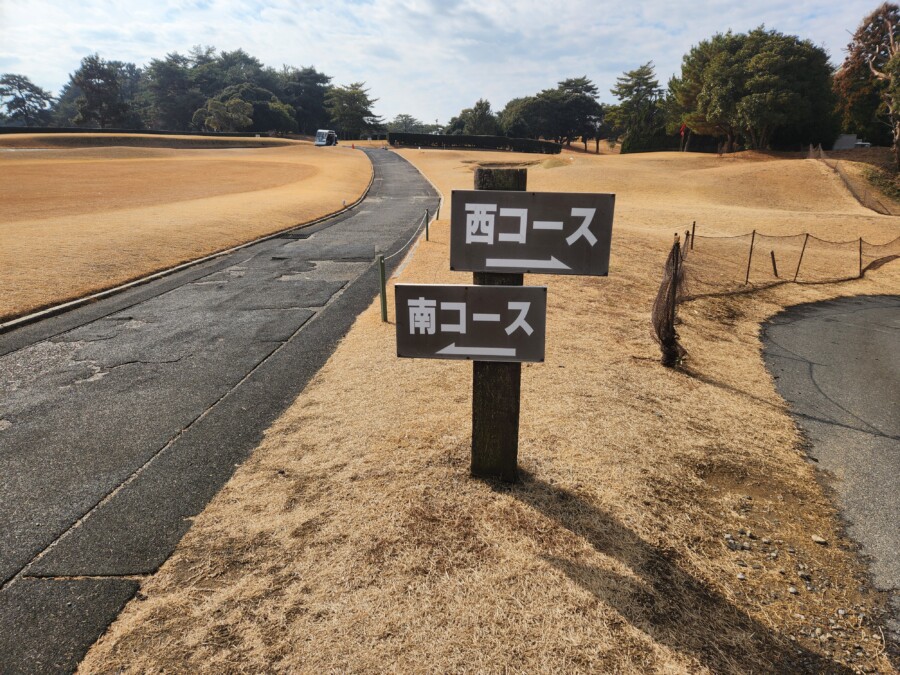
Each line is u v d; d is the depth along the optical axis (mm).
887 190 36438
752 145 52500
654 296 12352
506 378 4117
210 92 119125
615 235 19516
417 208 25047
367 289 10852
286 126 105438
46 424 5551
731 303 13641
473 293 3854
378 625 3074
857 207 32906
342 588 3328
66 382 6574
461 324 3928
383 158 60125
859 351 10375
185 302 10031
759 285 16203
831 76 49625
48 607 3248
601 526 3979
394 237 16875
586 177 40625
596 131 106812
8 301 9352
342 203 25797
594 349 8164
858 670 3082
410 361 7000
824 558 4109
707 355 9086
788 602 3559
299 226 19219
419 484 4375
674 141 71062
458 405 5789
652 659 2939
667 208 29766
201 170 43844
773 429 6469
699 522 4258
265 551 3658
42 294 9883
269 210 21641
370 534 3795
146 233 15578
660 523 4113
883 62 48625
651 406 6324
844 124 54500
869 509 4914
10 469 4750
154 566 3559
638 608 3271
